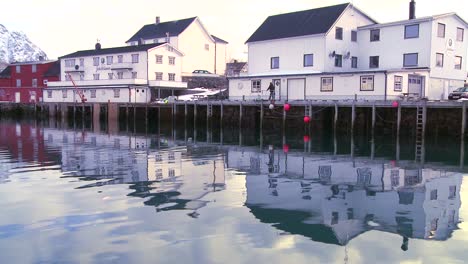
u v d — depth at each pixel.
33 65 77.81
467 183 15.96
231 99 45.59
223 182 15.64
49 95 70.50
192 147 27.11
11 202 12.52
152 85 60.62
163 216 11.17
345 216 11.40
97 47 75.06
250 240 9.52
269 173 17.62
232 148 26.52
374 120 32.22
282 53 46.22
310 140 31.47
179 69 68.38
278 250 8.98
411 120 33.03
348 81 37.69
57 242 9.34
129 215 11.23
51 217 11.05
